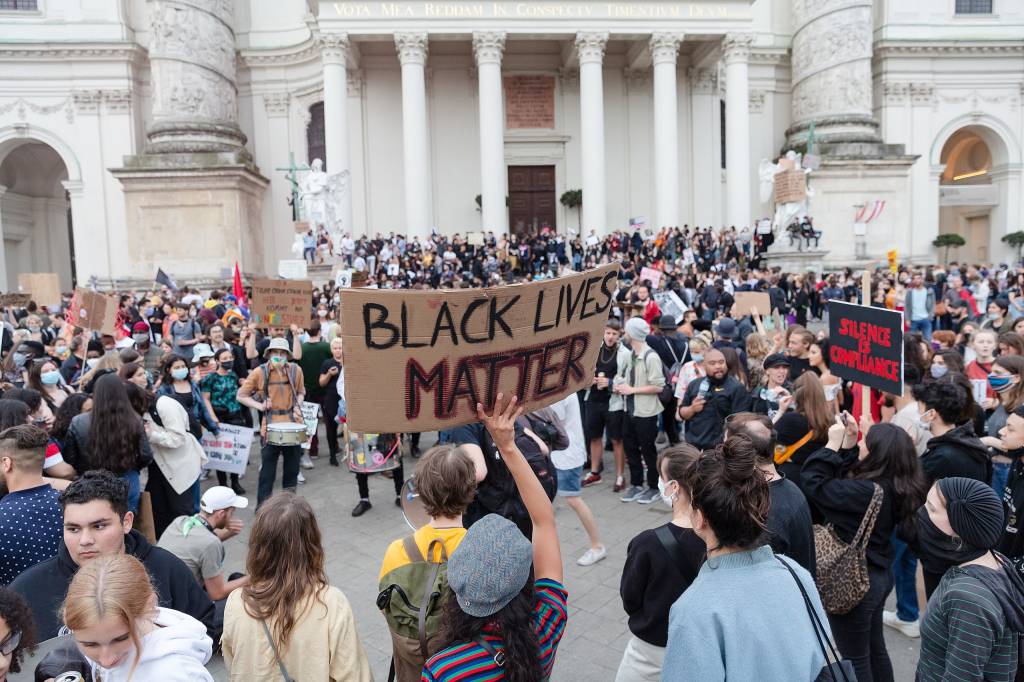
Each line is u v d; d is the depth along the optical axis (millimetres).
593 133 29500
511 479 4719
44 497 4125
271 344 8320
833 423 4637
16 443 4051
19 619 2768
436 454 3301
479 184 33594
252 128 34750
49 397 7648
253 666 3000
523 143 33938
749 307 11938
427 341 2635
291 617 2986
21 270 37781
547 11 28984
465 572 2328
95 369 8289
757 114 35938
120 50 32000
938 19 34656
